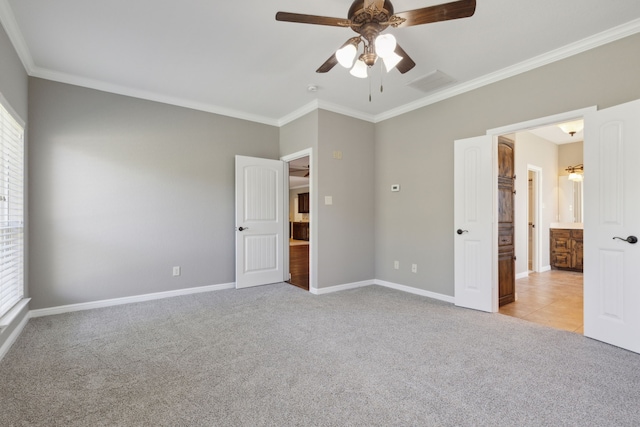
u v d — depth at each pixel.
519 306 3.54
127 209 3.58
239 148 4.39
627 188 2.34
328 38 2.59
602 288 2.50
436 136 3.78
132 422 1.55
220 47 2.72
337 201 4.19
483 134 3.32
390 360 2.21
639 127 2.27
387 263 4.41
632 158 2.31
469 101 3.44
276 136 4.76
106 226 3.46
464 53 2.81
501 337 2.62
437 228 3.79
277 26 2.43
